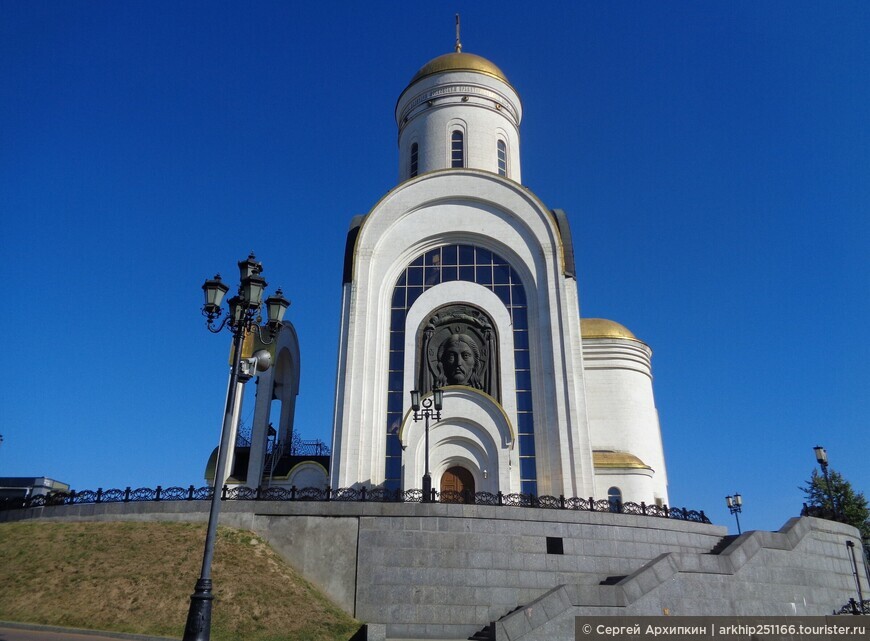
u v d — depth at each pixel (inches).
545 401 1240.2
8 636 627.5
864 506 1736.0
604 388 1407.5
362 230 1376.7
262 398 1392.7
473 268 1373.0
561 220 1391.5
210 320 634.2
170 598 734.5
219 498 542.9
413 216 1407.5
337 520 868.6
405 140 1727.4
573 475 1167.0
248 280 620.1
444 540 851.4
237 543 849.5
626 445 1365.7
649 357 1499.8
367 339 1288.1
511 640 646.5
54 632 662.5
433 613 813.9
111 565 800.9
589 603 704.4
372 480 1186.6
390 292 1357.0
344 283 1339.8
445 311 1327.5
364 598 820.6
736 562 866.8
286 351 1600.6
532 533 876.6
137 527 902.4
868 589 1098.7
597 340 1437.0
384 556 842.8
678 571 798.5
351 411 1222.3
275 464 1456.7
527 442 1228.5
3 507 1053.8
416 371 1280.8
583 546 890.7
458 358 1269.7
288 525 874.1
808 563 986.1
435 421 1195.9
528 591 841.5
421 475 1165.1
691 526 992.9
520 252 1365.7
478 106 1660.9
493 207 1411.2
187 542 847.1
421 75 1721.2
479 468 1173.1
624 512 948.0
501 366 1283.2
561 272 1325.0
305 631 722.8
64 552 844.6
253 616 722.8
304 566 845.2
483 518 869.2
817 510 1126.4
